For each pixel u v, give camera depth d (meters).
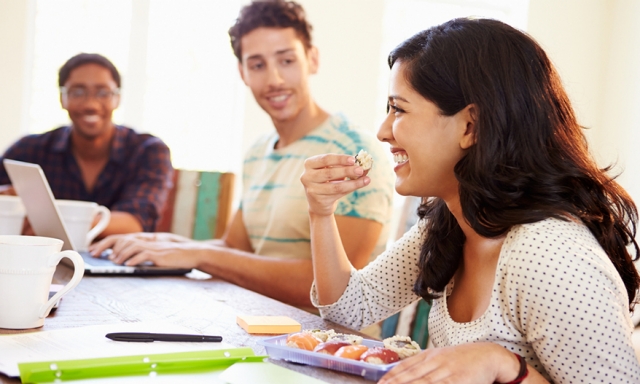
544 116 0.99
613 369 0.87
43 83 3.60
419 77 1.02
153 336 0.96
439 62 1.01
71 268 1.60
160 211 2.59
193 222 2.75
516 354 0.89
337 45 3.87
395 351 0.91
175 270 1.61
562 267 0.88
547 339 0.90
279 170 2.00
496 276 0.97
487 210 0.98
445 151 1.02
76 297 1.27
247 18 1.97
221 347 0.96
